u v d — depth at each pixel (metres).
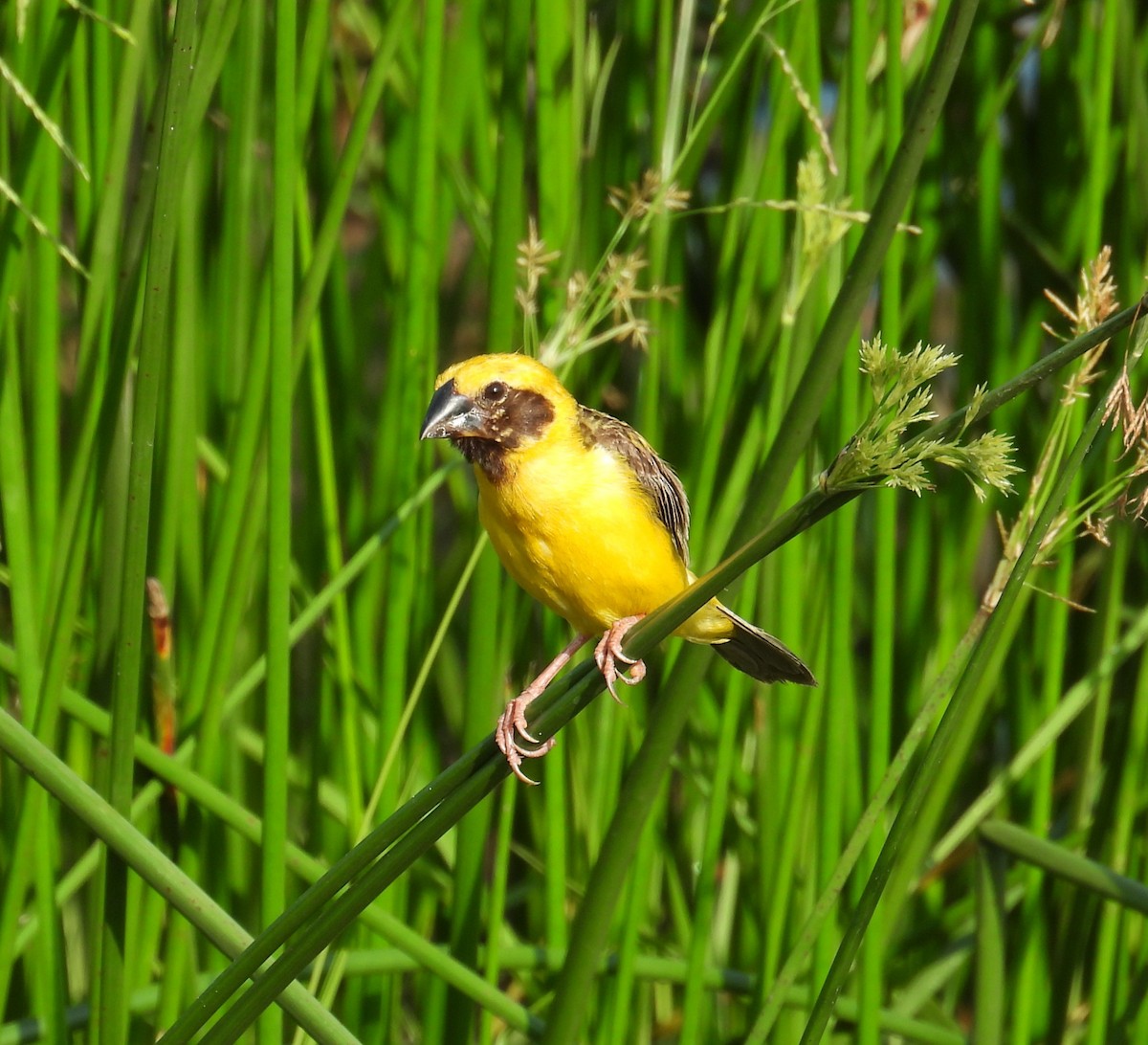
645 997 6.55
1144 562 6.60
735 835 6.58
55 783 6.39
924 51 6.53
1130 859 6.55
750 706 6.58
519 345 6.52
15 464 6.45
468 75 6.53
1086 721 6.55
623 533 6.46
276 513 6.42
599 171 6.55
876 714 6.49
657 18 6.55
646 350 6.52
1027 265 6.60
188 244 6.48
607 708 6.53
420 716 6.53
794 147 6.54
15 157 6.46
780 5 6.51
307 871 6.47
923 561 6.57
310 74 6.47
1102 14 6.50
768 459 6.36
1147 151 6.54
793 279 6.48
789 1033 6.50
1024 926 6.54
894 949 6.58
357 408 6.56
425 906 6.55
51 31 6.46
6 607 6.62
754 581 6.51
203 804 6.45
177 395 6.48
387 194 6.57
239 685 6.49
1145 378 6.54
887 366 6.32
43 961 6.47
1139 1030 6.50
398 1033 6.56
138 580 6.39
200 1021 6.38
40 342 6.47
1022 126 6.61
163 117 6.38
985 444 6.31
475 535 6.59
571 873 6.55
